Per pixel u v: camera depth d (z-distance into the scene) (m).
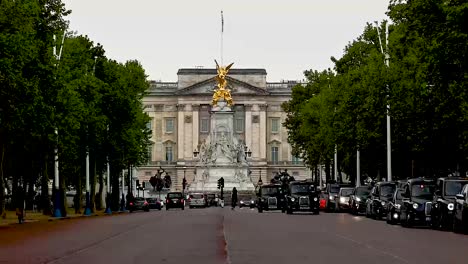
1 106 56.16
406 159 83.50
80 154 87.56
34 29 65.06
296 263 26.27
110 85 97.00
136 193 187.12
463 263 25.86
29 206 100.12
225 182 177.25
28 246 35.00
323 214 83.94
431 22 52.72
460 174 72.00
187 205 165.88
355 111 82.88
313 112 115.69
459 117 58.69
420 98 64.25
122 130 98.88
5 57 54.84
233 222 60.12
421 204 50.53
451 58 50.75
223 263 26.53
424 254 29.55
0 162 65.38
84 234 44.44
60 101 68.62
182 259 28.19
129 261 27.47
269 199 99.69
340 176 116.94
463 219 43.44
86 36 95.62
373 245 34.38
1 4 56.16
